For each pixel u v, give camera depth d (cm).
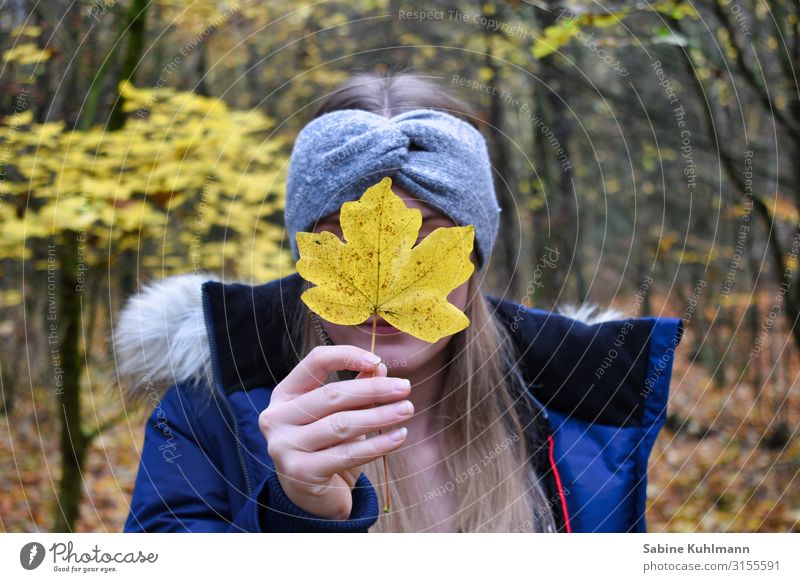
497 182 371
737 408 503
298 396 67
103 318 380
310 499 71
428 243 59
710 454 452
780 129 278
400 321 59
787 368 475
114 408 359
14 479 370
